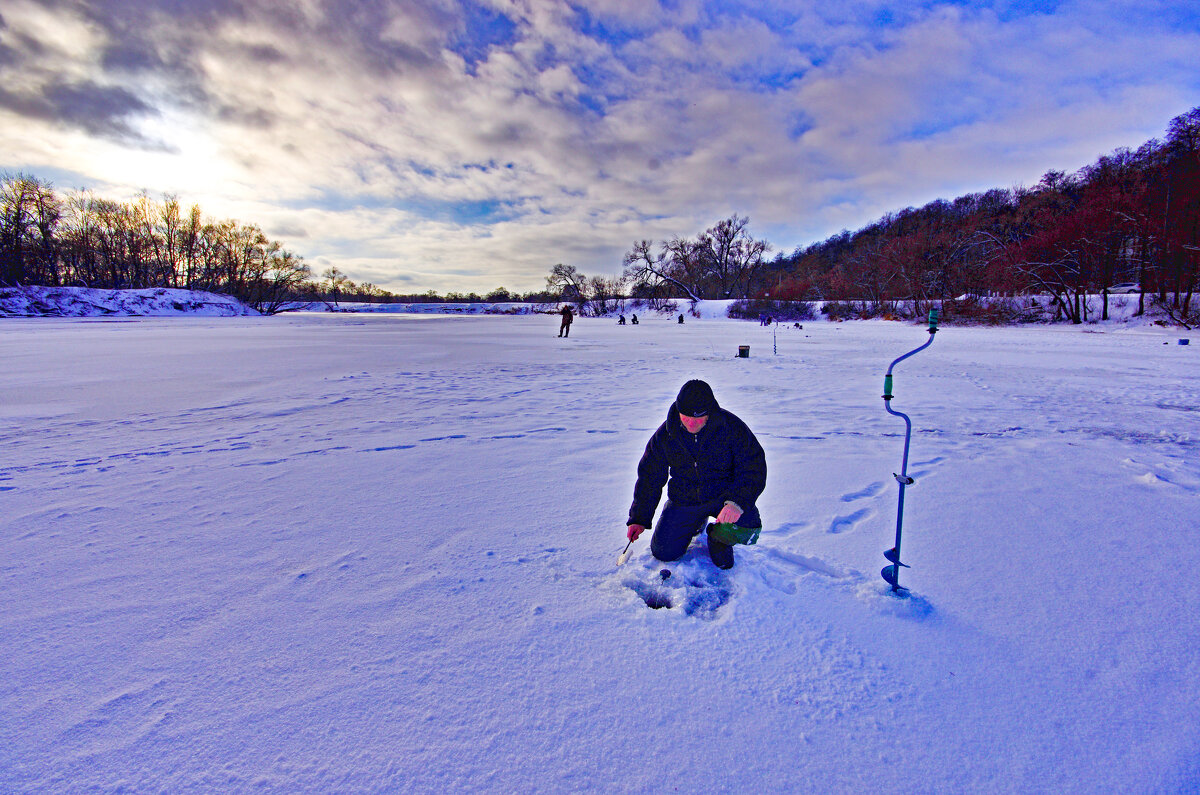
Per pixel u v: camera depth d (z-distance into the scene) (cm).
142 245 6788
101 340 2120
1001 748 166
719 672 200
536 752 165
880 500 391
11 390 923
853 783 154
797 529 335
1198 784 152
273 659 208
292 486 425
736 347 1981
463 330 3350
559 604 246
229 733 172
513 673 199
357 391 934
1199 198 2972
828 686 193
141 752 164
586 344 2138
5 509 377
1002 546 312
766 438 601
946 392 931
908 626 229
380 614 239
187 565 289
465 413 739
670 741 169
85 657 210
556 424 668
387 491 412
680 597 250
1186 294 3061
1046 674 200
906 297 4969
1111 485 427
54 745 166
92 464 491
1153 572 281
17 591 262
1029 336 2638
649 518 276
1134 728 174
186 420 690
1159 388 964
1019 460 503
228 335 2516
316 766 159
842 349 1872
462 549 306
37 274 6184
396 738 170
